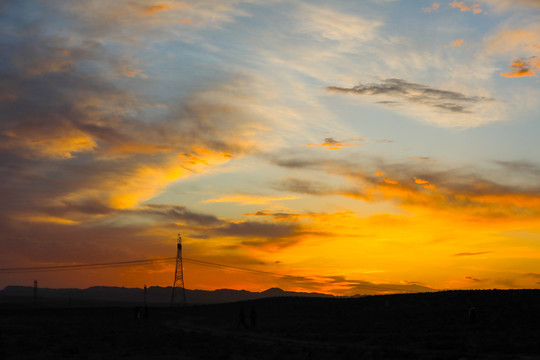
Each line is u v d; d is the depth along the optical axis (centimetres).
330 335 5994
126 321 9725
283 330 7000
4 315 11825
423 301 10644
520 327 6525
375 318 8994
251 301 14412
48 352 4022
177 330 7012
